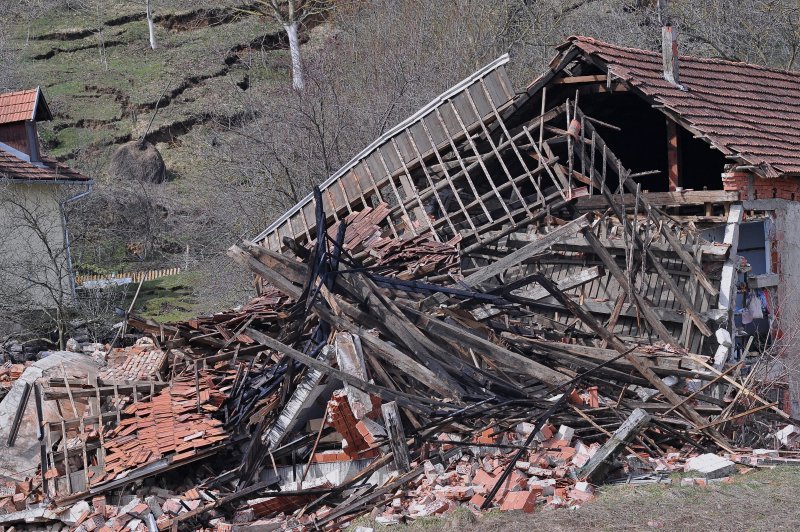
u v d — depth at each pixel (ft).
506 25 118.83
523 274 61.31
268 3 159.43
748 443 45.27
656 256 55.21
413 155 66.23
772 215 57.41
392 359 41.60
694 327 52.21
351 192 69.10
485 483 35.58
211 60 169.89
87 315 89.56
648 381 45.60
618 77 58.75
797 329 56.54
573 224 50.83
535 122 61.11
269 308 50.72
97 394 43.24
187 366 46.52
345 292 43.06
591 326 47.09
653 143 74.79
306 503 37.55
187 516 35.99
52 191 98.84
